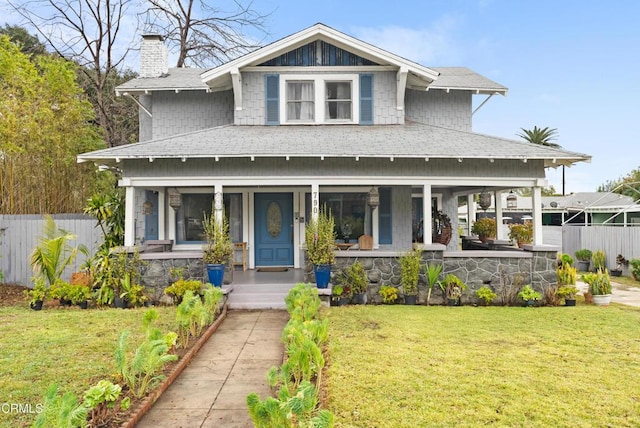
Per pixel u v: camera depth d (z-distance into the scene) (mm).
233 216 13438
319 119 12453
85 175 15156
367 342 7000
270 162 10664
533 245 10766
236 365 6211
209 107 13828
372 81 12484
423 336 7391
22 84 13234
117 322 8273
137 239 12930
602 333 7660
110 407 4266
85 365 5926
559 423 4359
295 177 10672
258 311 9680
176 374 5711
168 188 13109
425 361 6113
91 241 12562
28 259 12414
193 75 15047
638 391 5145
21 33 22594
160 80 14133
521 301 10328
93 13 20641
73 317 8695
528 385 5293
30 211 13508
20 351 6512
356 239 13141
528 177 10906
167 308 9609
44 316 8805
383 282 10516
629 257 16047
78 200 14898
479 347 6801
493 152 10406
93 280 10258
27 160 13312
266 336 7711
